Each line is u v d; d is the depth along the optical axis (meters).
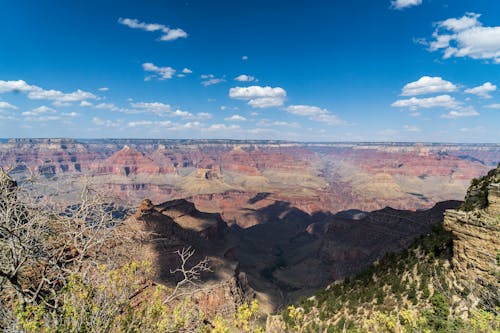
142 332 9.17
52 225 12.39
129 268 11.00
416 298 29.73
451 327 20.31
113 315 9.32
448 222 31.77
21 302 9.12
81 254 11.21
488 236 26.62
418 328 17.95
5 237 10.55
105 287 9.68
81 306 9.04
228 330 8.82
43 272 10.94
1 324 8.72
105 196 13.28
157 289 10.73
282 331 11.89
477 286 25.84
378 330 18.78
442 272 31.16
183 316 9.62
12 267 10.32
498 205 27.52
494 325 16.56
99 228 11.88
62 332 8.40
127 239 13.22
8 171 11.68
